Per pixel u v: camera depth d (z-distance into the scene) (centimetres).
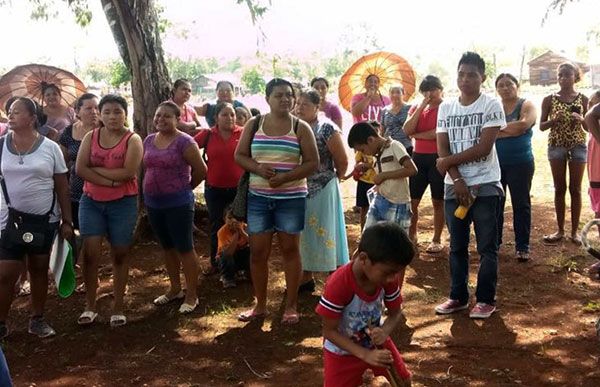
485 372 451
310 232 597
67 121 727
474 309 551
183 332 542
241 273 670
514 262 698
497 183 532
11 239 507
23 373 477
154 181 559
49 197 514
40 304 541
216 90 838
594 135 591
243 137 529
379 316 330
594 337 505
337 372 332
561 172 751
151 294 639
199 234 841
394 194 568
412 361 472
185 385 450
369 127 570
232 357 491
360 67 950
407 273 679
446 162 525
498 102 518
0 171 503
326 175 590
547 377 442
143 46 809
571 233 777
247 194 534
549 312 559
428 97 713
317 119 588
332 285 316
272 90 515
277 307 591
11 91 884
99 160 536
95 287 564
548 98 746
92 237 546
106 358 498
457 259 555
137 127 827
